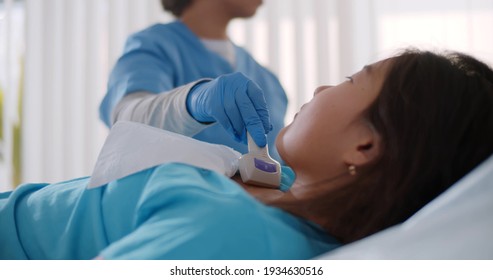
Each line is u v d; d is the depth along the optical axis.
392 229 0.61
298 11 2.06
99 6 2.16
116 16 2.13
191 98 0.93
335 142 0.70
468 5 1.94
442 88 0.70
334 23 2.06
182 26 1.50
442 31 1.96
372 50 2.00
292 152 0.72
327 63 2.04
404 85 0.70
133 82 1.25
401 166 0.68
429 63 0.71
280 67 2.06
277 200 0.70
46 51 2.14
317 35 2.04
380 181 0.68
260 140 0.80
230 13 1.54
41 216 0.73
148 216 0.63
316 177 0.71
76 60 2.15
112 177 0.70
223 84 0.86
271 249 0.60
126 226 0.66
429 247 0.55
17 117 2.12
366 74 0.73
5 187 2.06
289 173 0.86
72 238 0.69
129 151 0.72
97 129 2.12
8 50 2.11
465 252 0.53
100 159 0.73
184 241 0.56
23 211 0.76
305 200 0.69
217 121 0.87
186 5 1.53
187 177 0.65
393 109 0.69
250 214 0.60
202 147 0.75
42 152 2.13
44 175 2.12
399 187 0.68
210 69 1.46
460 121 0.69
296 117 0.75
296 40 2.05
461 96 0.70
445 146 0.68
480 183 0.57
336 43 2.04
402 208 0.68
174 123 0.97
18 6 2.18
